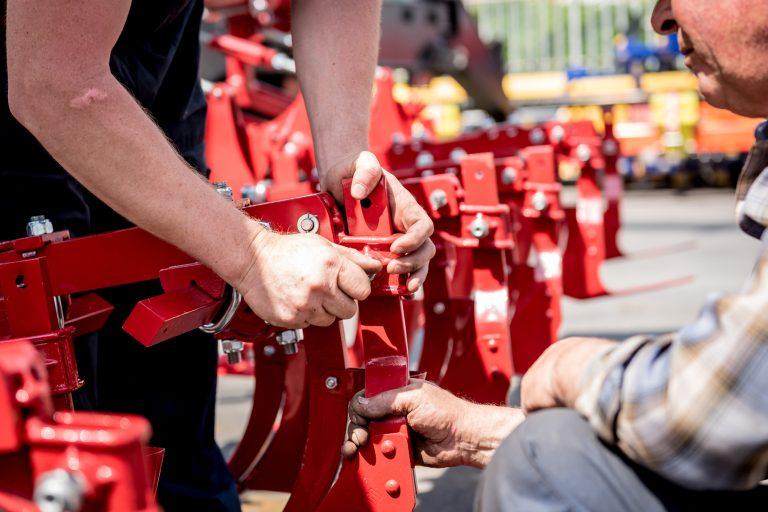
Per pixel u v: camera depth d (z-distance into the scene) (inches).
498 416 57.3
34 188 66.1
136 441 35.8
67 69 48.3
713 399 39.0
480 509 46.7
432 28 278.2
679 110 401.4
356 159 62.2
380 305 59.7
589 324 179.9
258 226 53.7
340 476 57.7
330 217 58.5
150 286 77.0
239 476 88.4
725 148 399.5
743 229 45.6
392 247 57.2
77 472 35.7
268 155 138.9
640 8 493.4
